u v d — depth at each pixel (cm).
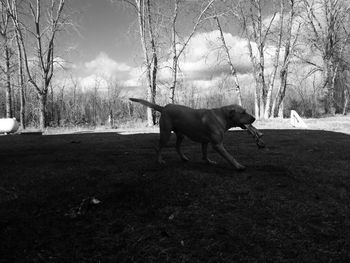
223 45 2864
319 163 655
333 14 3272
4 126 1830
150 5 2459
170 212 409
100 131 1811
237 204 432
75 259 315
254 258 318
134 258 317
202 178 529
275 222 385
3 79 3034
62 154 804
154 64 2520
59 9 2558
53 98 4697
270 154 768
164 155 754
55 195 462
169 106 624
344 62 3462
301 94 3688
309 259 316
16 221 385
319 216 400
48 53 2609
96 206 424
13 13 2548
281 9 2842
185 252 327
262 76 2984
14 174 581
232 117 583
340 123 1862
